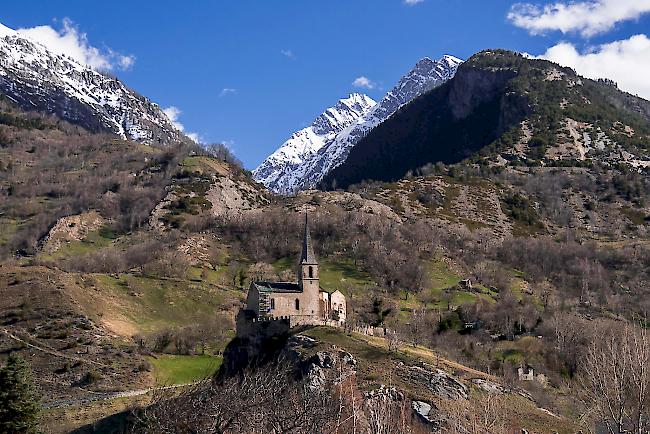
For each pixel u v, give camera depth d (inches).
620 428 1481.3
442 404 2901.1
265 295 4195.4
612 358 1841.8
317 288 4320.9
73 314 5713.6
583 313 5866.1
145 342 5482.3
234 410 1349.7
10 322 5516.7
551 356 4468.5
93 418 3809.1
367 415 1935.3
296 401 1584.6
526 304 6102.4
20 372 2812.5
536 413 3193.9
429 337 5083.7
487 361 4419.3
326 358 3398.1
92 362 4928.6
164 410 1352.1
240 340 4153.5
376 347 3725.4
